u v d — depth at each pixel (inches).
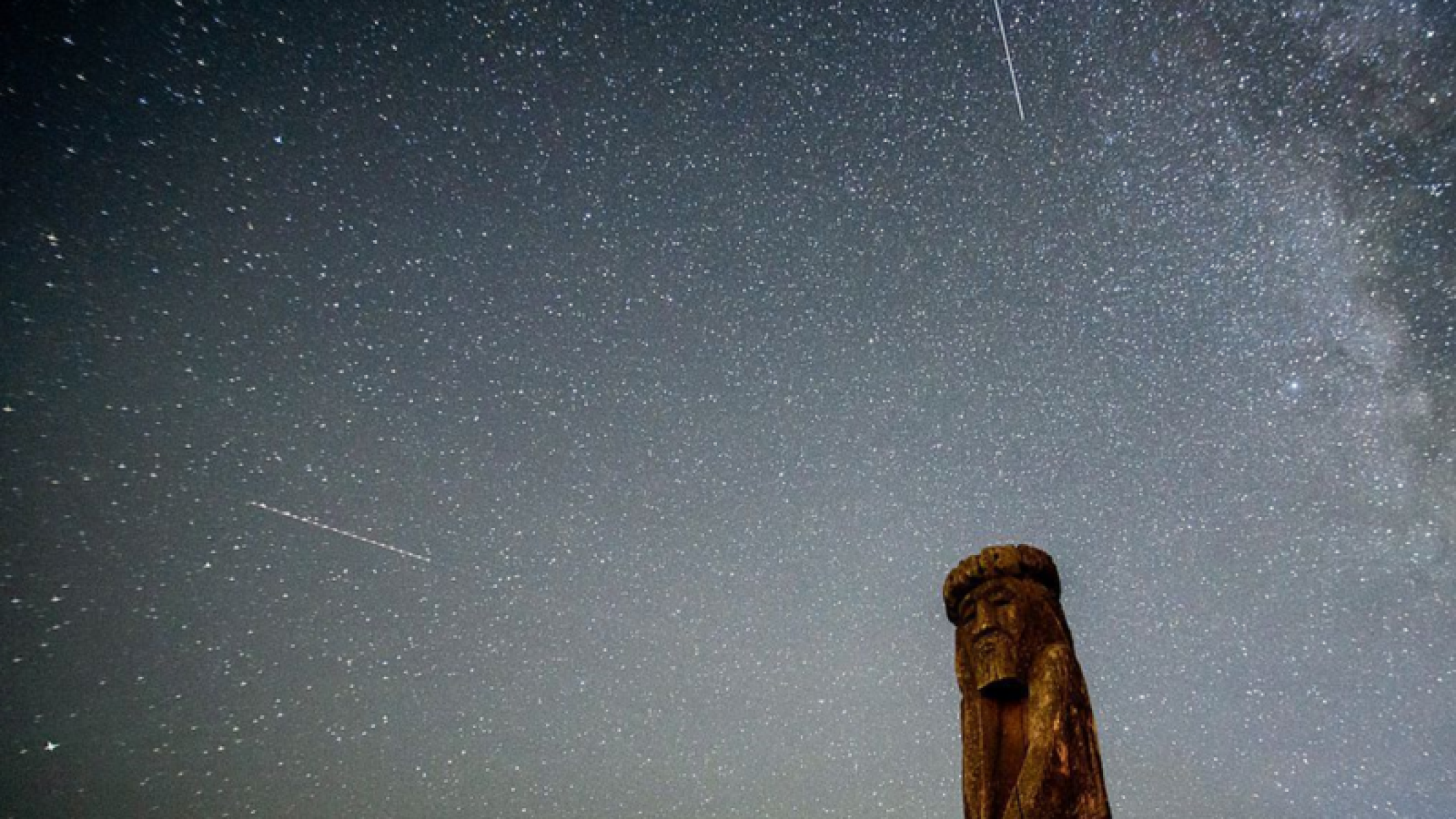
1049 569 165.2
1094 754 131.0
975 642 150.2
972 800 136.4
